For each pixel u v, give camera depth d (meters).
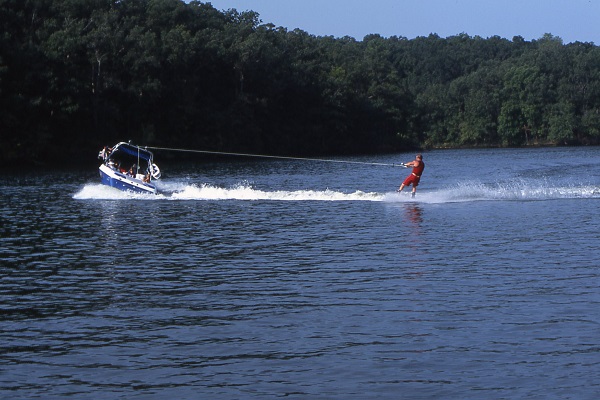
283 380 15.02
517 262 24.92
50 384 14.91
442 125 181.00
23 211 39.56
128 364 15.91
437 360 15.89
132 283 22.56
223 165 88.06
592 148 147.25
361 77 151.00
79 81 94.50
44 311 19.62
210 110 115.75
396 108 152.75
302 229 32.59
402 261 25.38
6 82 87.75
